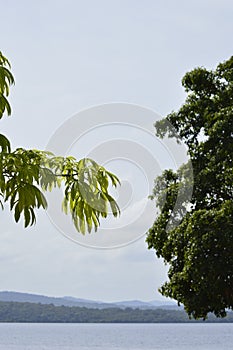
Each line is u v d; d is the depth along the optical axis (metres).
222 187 20.55
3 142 4.60
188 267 19.33
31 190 4.39
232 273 19.06
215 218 19.27
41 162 4.67
